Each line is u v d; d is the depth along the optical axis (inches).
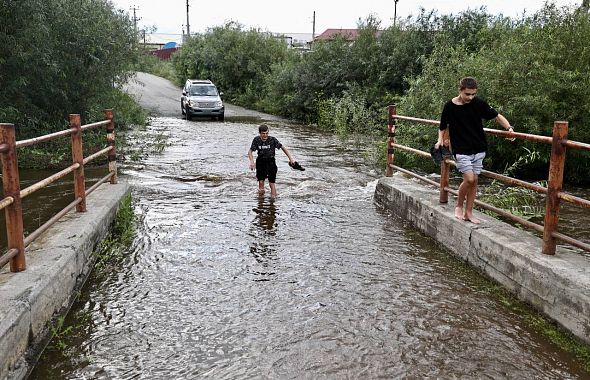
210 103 934.4
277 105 1092.5
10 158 163.3
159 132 733.3
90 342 163.9
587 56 429.1
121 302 193.5
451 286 211.3
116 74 611.8
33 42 478.6
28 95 525.0
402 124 498.6
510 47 448.8
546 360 156.0
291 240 268.2
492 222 243.8
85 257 215.5
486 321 180.9
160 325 175.5
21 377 140.4
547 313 180.7
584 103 417.4
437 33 789.2
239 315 183.0
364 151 590.9
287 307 189.3
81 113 575.8
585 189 422.6
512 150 441.4
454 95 458.3
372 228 294.8
